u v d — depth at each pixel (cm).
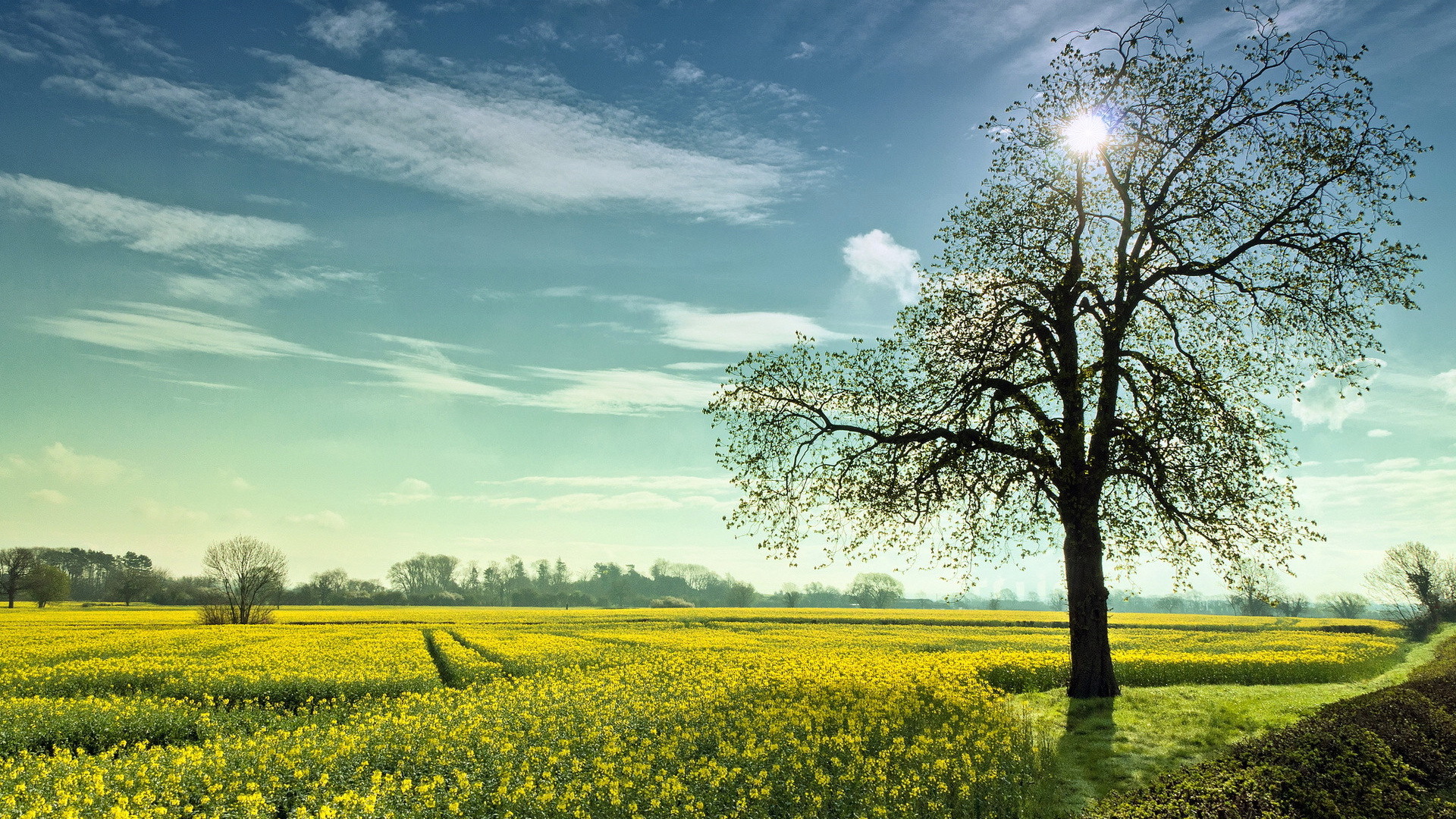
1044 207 2248
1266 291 2103
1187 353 2170
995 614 8562
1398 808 1207
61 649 3253
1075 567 2120
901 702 1817
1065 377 2019
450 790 1112
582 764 1241
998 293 2262
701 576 18338
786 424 2241
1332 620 8062
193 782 1159
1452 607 6888
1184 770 1394
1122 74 2081
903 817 1076
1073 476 2064
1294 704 1988
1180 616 9069
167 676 2339
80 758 1377
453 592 17100
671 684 2158
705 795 1121
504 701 1808
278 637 4144
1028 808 1163
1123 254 2144
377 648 3312
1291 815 1151
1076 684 2097
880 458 2200
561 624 6544
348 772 1227
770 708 1720
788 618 7662
